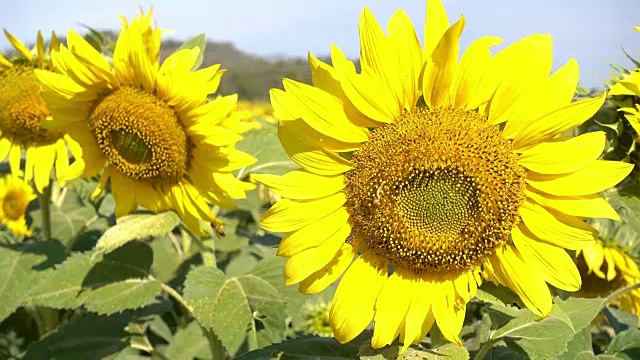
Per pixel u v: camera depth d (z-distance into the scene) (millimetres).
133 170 852
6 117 977
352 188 605
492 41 572
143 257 833
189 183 857
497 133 588
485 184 579
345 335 592
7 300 897
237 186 833
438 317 580
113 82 846
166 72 809
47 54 990
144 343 1006
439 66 579
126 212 875
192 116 816
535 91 570
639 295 1001
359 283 603
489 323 581
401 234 591
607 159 705
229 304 777
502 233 583
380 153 597
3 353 1193
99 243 788
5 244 960
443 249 588
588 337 770
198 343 1001
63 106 864
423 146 588
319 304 962
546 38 569
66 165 1000
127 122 825
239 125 829
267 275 810
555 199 577
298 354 624
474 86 582
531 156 577
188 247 1165
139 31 819
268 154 893
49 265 929
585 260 986
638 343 758
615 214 567
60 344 932
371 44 579
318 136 597
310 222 602
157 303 1009
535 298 566
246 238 1129
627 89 672
